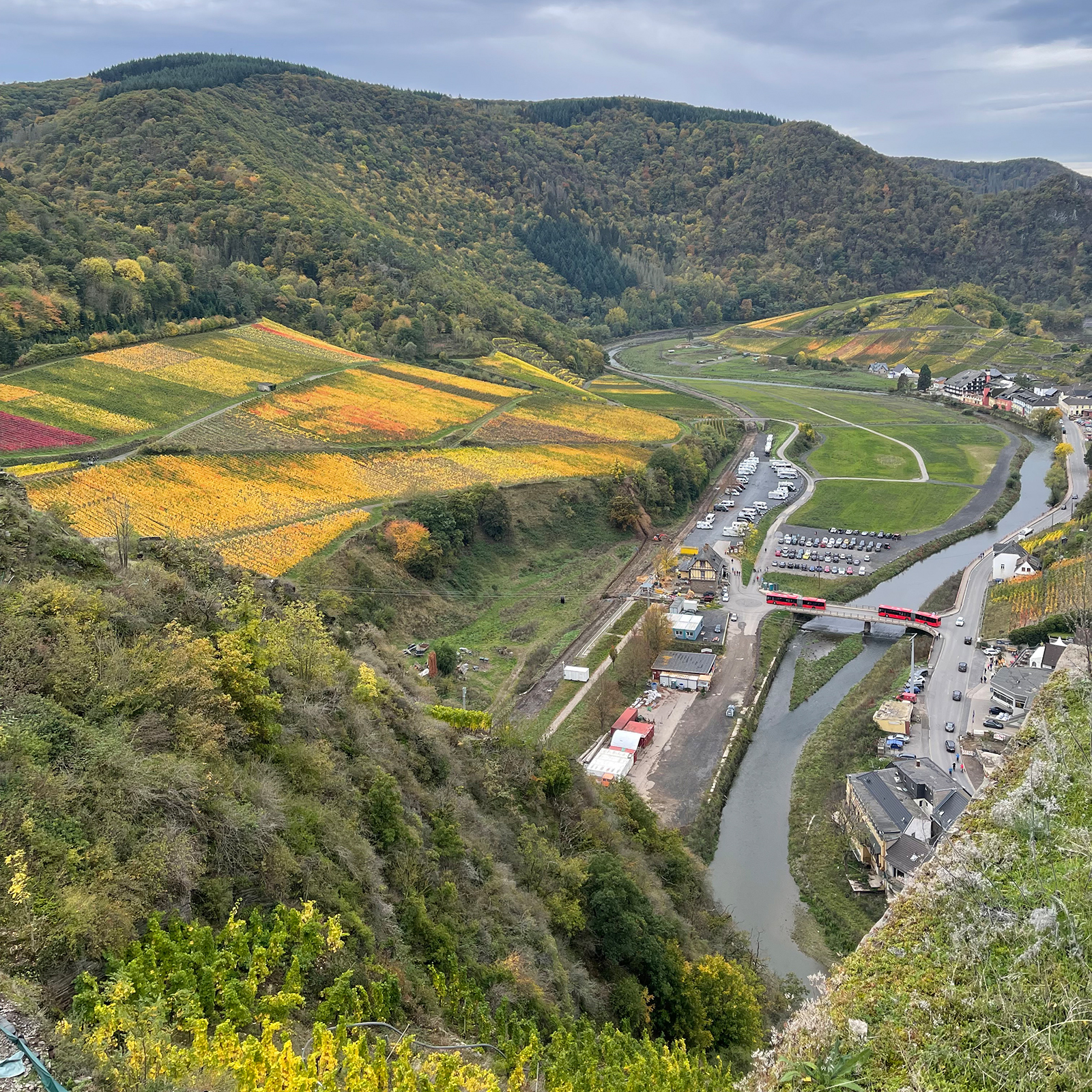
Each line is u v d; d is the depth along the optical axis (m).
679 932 50.41
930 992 21.19
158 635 37.84
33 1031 19.52
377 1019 28.31
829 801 82.38
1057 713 29.92
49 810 26.06
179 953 24.72
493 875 43.66
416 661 104.56
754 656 112.06
